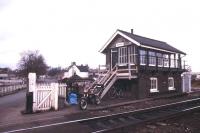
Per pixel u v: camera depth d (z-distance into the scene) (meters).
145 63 22.12
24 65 68.69
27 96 12.63
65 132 8.30
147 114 11.56
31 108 12.61
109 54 24.44
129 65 20.09
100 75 21.36
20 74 70.25
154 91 22.98
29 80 12.85
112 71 21.56
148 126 8.88
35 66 68.75
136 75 20.81
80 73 74.69
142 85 21.25
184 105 14.73
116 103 17.06
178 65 27.83
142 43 21.00
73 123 9.60
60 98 16.88
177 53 27.36
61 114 12.20
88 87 19.64
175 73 27.44
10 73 111.19
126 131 8.15
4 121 10.27
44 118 11.03
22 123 9.86
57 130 8.58
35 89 12.93
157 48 23.11
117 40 23.67
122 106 15.91
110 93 20.84
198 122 9.96
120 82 22.59
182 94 25.22
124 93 22.25
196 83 48.25
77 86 17.62
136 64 20.98
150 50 23.27
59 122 10.05
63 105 15.16
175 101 18.73
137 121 9.23
